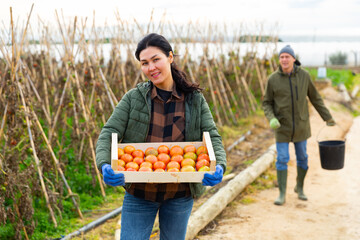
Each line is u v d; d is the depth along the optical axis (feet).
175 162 7.01
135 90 7.52
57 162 14.11
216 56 29.99
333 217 14.19
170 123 7.47
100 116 18.07
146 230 7.38
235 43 32.04
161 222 7.56
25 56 22.29
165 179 6.63
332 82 49.85
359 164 21.12
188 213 7.49
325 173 19.58
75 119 16.98
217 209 13.89
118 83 21.42
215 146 7.32
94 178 16.01
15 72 12.67
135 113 7.40
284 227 13.29
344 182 18.17
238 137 25.91
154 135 7.50
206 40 28.55
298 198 16.15
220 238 12.30
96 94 18.13
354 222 13.71
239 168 19.45
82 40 17.84
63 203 14.28
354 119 36.04
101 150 7.02
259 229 13.07
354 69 69.56
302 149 15.58
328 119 15.65
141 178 6.61
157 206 7.41
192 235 12.09
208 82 28.09
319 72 46.14
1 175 11.56
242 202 15.57
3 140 15.99
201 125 7.61
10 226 12.23
